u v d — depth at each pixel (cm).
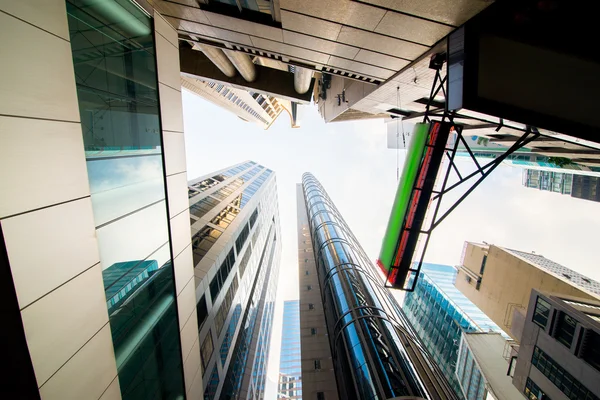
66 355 659
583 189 7412
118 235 862
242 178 6044
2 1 522
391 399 1655
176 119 1227
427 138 738
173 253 1215
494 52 629
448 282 9519
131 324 926
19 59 549
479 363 4922
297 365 8806
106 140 805
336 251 4094
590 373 2041
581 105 626
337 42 995
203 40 1599
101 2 793
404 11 664
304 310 4128
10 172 533
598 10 601
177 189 1243
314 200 6994
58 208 641
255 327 5234
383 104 1698
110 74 827
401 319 3092
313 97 4972
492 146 4612
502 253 5419
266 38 1239
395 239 816
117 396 842
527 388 2634
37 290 584
